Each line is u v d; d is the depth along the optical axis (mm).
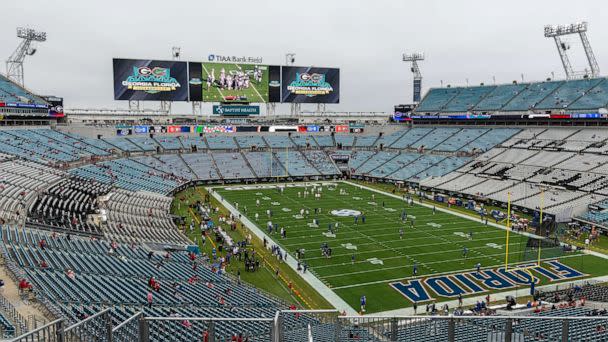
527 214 53281
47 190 42875
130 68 73375
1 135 58562
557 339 13508
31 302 17891
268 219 50219
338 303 28719
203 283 28922
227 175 74812
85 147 67938
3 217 31562
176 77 76250
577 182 55688
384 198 63000
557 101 73375
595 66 77625
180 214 51812
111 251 31422
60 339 6945
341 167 83750
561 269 34781
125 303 21406
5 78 69062
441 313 26797
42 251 26594
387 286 31547
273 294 29969
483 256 37781
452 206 57938
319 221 49469
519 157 68062
